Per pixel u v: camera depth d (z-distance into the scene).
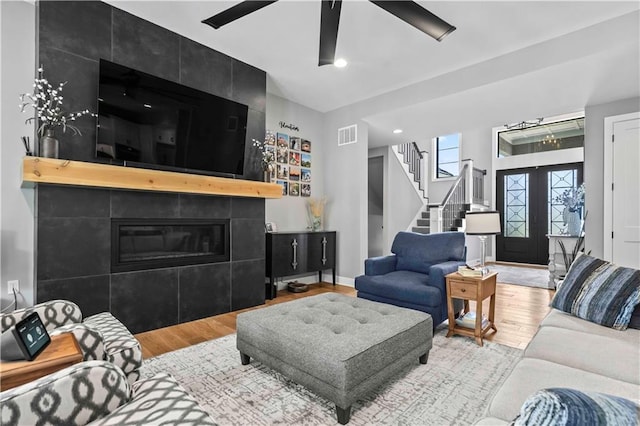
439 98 4.14
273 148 4.84
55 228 2.64
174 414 0.93
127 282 3.01
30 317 1.31
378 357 1.88
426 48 3.49
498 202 8.34
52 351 1.25
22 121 2.73
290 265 4.60
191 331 3.12
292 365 1.96
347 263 5.20
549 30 3.14
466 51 3.55
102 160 2.88
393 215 7.04
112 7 2.94
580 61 3.16
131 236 3.08
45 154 2.51
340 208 5.31
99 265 2.85
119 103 2.89
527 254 7.91
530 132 8.02
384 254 6.93
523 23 3.03
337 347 1.83
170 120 3.21
